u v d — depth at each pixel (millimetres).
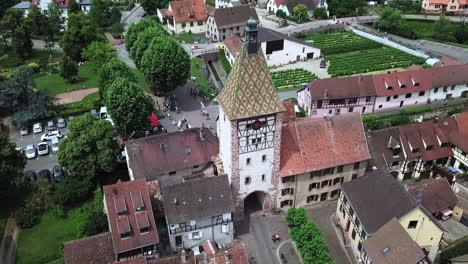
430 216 61938
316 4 189375
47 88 127250
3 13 185750
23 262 69562
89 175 81250
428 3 195125
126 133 92438
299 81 128875
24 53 151875
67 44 148625
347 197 70688
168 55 107875
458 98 115875
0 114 112812
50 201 80688
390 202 65062
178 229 66812
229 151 69125
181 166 78938
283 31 168875
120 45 160875
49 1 183750
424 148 84812
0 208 80062
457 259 64812
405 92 109250
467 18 186250
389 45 158375
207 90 123312
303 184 76812
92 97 120625
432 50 154375
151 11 193250
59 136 101062
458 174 81688
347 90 106375
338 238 72750
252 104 65312
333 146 77062
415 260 56250
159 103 115438
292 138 75875
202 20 169000
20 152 84438
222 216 68312
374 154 82188
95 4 177375
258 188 73875
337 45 156875
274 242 71500
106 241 63469
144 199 65938
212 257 58031
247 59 64312
